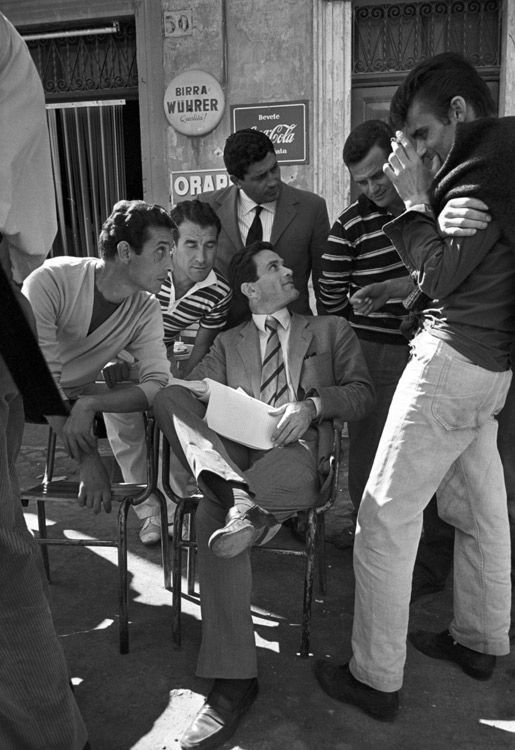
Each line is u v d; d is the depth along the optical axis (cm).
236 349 283
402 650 215
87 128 580
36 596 178
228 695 216
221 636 220
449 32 503
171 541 342
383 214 306
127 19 546
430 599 288
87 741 195
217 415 251
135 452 334
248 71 517
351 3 492
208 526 226
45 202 189
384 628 212
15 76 174
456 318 204
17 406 191
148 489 260
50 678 180
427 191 206
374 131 286
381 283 294
